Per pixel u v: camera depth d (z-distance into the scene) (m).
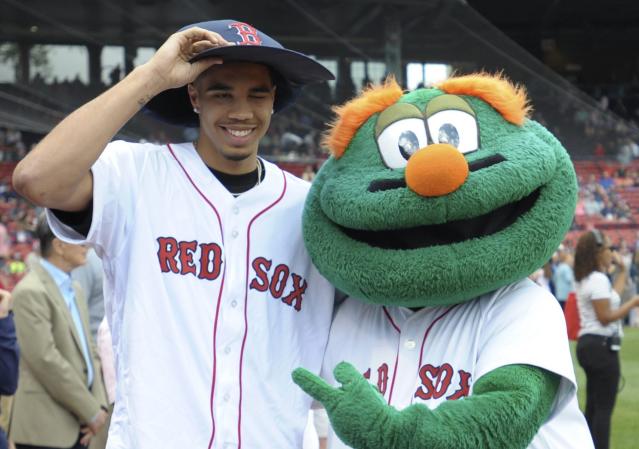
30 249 19.11
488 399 2.35
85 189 2.61
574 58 39.88
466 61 20.31
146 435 2.57
